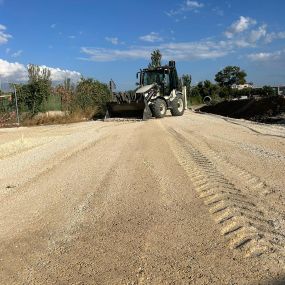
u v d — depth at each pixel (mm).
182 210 5797
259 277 3816
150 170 8539
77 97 28859
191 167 8516
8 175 9242
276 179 7184
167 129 16781
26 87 26578
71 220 5770
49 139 15766
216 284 3762
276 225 5016
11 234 5395
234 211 5555
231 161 8969
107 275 4102
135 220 5559
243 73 93062
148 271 4102
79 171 9023
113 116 25047
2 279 4184
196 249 4500
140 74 25969
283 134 13812
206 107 48062
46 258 4594
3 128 22953
